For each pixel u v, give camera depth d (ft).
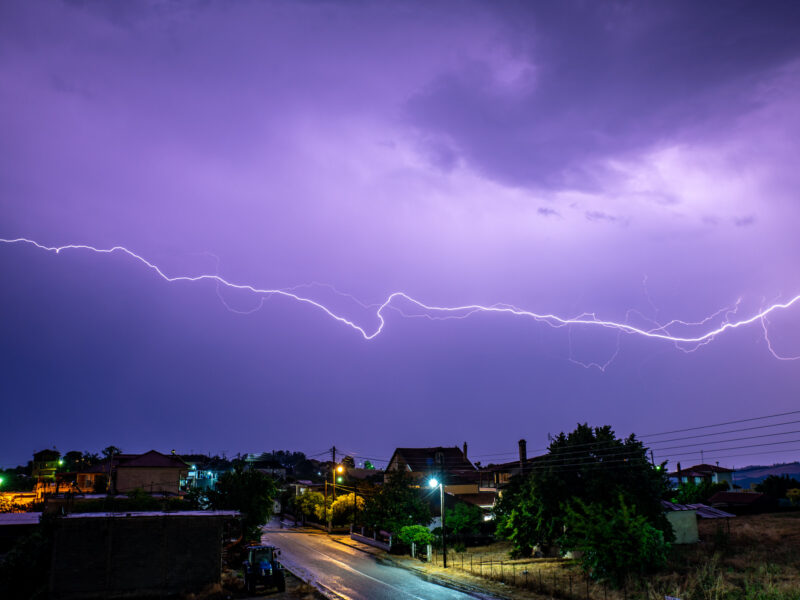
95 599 81.56
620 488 102.78
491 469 205.05
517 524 121.39
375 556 136.36
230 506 131.44
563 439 118.11
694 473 236.84
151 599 83.46
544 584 92.43
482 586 95.86
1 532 120.26
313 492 220.64
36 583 84.02
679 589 78.33
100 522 84.17
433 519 165.27
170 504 132.87
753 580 80.23
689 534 117.60
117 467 194.08
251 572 90.99
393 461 248.11
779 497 188.96
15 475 280.10
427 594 90.89
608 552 88.07
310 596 87.81
